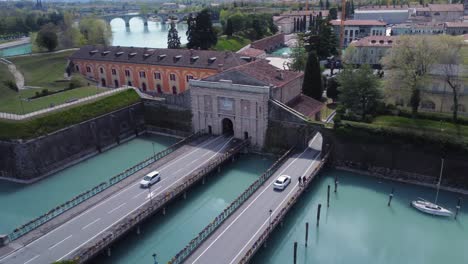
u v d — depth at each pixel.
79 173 67.06
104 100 79.50
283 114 67.19
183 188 55.16
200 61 93.06
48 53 126.44
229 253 41.78
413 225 50.47
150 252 46.16
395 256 45.12
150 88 102.12
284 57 145.88
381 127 60.53
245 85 68.56
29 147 63.97
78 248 42.94
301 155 65.88
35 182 64.50
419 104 74.56
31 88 95.56
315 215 53.00
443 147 56.50
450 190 57.53
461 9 187.50
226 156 64.81
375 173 62.50
